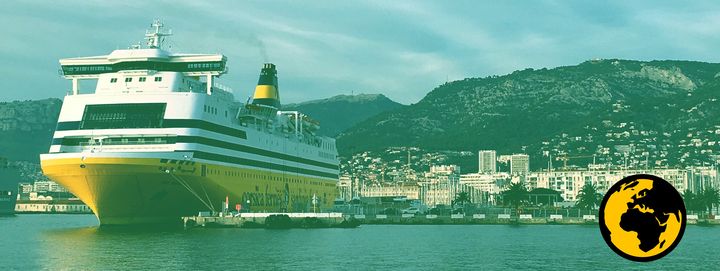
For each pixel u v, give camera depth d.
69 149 123.88
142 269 79.00
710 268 87.06
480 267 86.00
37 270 78.00
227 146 135.38
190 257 89.44
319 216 155.88
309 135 188.38
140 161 117.62
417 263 88.44
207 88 135.12
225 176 134.12
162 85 131.00
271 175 156.50
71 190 122.94
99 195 121.44
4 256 89.81
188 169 122.94
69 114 126.31
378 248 105.94
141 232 125.25
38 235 128.50
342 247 106.12
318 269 80.94
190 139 124.00
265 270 79.38
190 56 134.25
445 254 99.62
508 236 139.38
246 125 148.12
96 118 125.25
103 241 109.25
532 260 93.69
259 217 142.25
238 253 94.38
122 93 128.88
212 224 137.38
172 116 124.75
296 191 172.25
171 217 132.62
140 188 121.50
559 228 178.50
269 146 155.62
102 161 115.81
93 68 134.38
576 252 104.56
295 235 127.31
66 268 79.44
